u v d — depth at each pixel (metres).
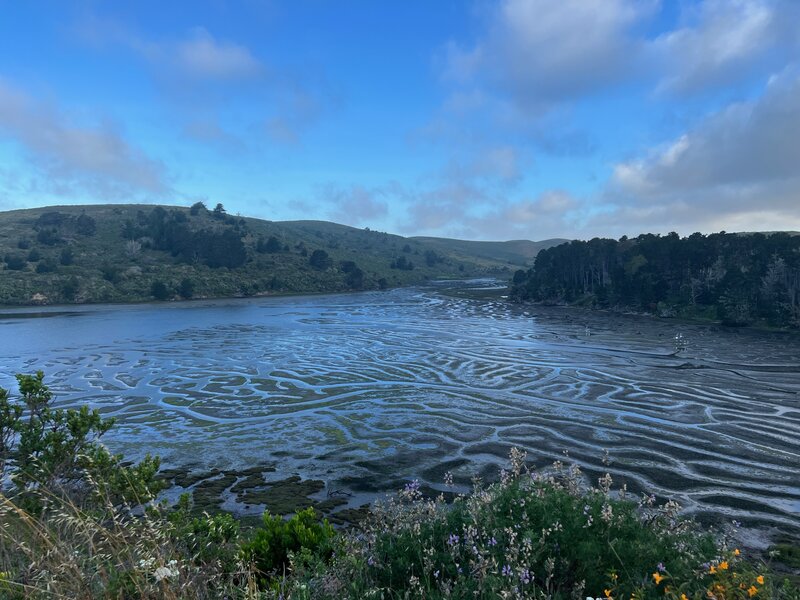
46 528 5.05
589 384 43.25
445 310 114.00
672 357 55.75
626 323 87.88
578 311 109.31
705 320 88.50
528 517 6.32
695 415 34.16
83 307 121.31
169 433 31.61
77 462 11.25
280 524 8.79
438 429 31.67
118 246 173.00
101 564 4.79
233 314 106.12
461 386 42.94
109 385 44.50
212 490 22.94
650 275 106.44
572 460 25.95
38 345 66.25
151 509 7.00
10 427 13.68
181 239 173.00
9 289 125.88
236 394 41.09
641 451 27.27
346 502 21.59
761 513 19.98
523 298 135.00
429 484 23.42
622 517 6.38
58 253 156.88
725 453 26.91
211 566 5.99
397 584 5.64
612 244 123.69
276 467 26.00
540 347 62.75
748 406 36.31
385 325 86.62
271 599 5.51
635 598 4.71
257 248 192.75
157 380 46.31
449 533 6.43
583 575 5.54
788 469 24.66
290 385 44.00
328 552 7.86
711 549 6.00
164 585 4.48
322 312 110.31
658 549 5.80
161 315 104.38
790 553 16.59
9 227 179.50
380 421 33.53
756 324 81.31
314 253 190.88
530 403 37.47
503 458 26.59
